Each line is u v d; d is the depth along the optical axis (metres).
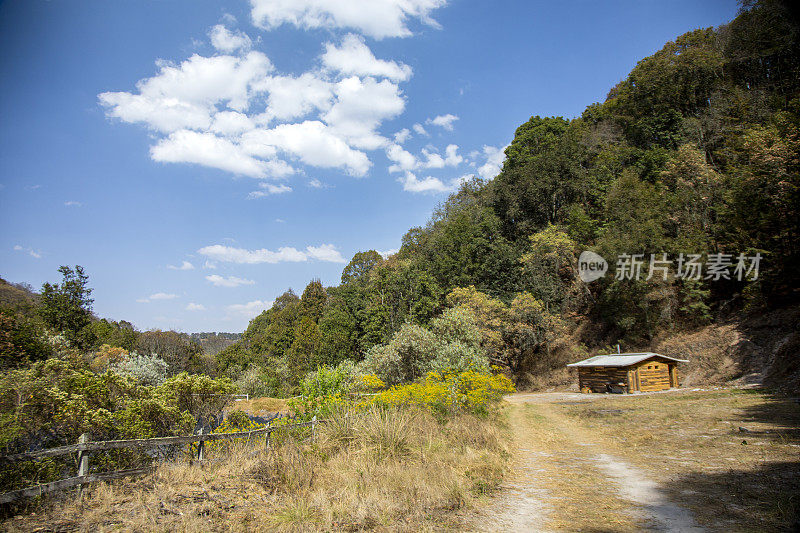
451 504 5.89
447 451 9.11
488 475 7.59
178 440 6.90
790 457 7.86
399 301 47.28
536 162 50.38
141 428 8.27
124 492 5.67
